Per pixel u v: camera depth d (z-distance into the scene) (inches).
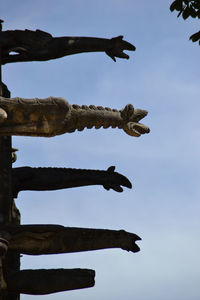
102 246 858.8
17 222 932.0
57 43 916.6
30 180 967.6
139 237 889.5
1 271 837.8
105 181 1005.8
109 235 861.8
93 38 923.4
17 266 869.8
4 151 886.4
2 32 909.2
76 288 835.4
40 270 830.5
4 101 771.4
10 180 887.7
